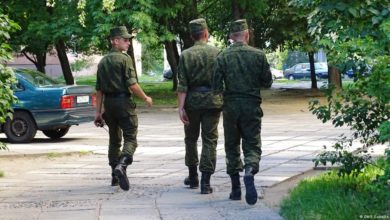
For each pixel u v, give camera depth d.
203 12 32.69
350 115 7.08
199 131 8.35
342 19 6.75
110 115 8.52
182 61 7.95
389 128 5.36
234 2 27.78
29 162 11.62
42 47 30.72
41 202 7.84
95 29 23.30
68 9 24.39
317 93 33.88
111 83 8.42
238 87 7.20
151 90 37.47
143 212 7.05
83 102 15.45
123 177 8.23
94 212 7.11
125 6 23.23
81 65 49.56
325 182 7.67
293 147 12.75
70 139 15.77
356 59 6.16
